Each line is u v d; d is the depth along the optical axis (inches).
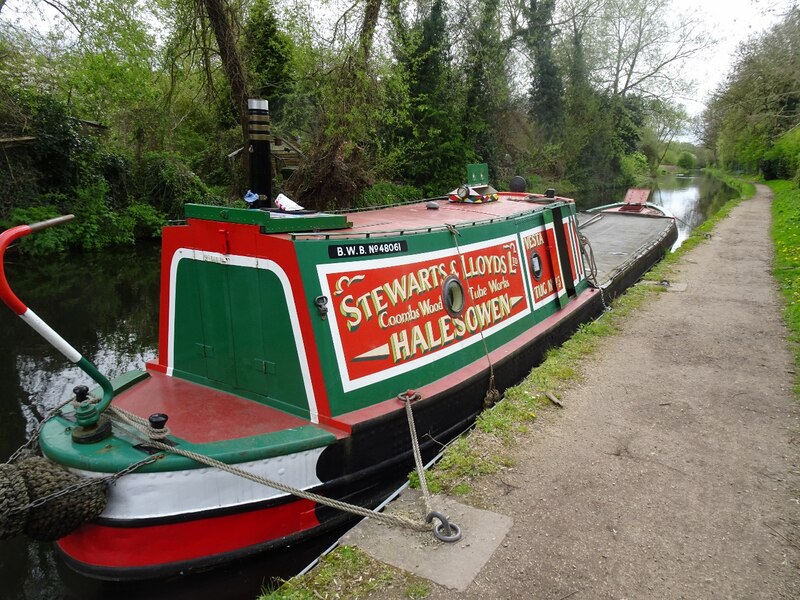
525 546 146.6
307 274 166.7
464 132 1016.9
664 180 2142.0
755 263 518.3
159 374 204.1
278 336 173.2
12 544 176.9
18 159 627.2
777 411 225.1
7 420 253.1
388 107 712.4
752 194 1251.8
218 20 563.8
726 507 163.9
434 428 200.5
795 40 931.3
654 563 141.3
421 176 901.2
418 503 165.5
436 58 876.0
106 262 575.5
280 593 131.6
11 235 127.3
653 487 173.8
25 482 137.0
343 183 648.4
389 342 191.5
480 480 176.4
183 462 143.5
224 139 840.3
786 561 142.0
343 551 143.9
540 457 190.1
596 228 651.5
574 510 161.9
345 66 593.9
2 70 660.1
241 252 175.3
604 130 1542.8
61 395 278.5
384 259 191.5
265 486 154.0
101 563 145.7
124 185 727.7
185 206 186.2
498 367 239.1
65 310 416.2
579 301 343.3
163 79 851.4
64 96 785.6
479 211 288.5
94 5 621.0
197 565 149.5
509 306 266.7
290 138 767.7
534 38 1138.7
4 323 382.6
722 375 261.7
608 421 216.7
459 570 137.3
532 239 296.4
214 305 186.4
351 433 166.6
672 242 665.0
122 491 141.9
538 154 1298.0
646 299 400.5
